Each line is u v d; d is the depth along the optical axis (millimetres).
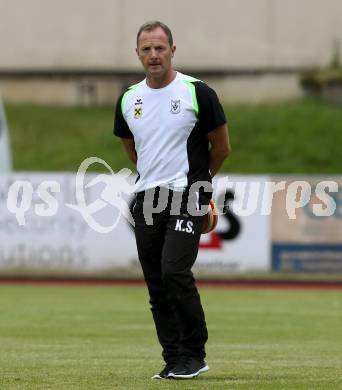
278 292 68375
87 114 134000
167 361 28156
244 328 46219
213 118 27094
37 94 141000
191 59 141500
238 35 141125
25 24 141875
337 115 123000
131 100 27625
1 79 141375
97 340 40906
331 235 78938
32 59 141250
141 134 27438
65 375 29016
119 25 141875
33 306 57438
